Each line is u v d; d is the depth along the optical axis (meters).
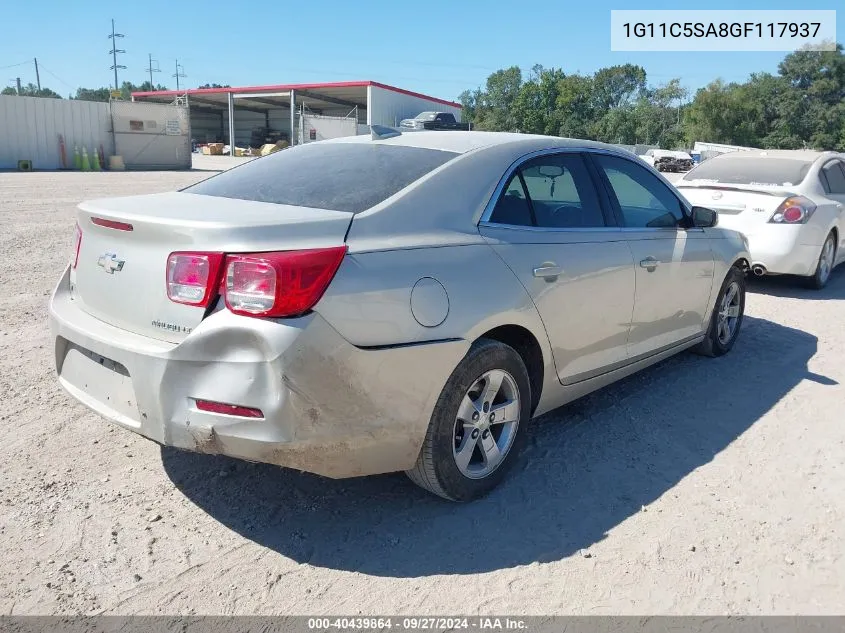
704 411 4.44
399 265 2.86
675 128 90.25
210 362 2.63
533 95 90.31
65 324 3.15
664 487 3.47
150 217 2.84
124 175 28.16
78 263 3.28
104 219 3.01
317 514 3.17
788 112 80.06
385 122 46.53
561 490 3.42
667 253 4.40
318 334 2.60
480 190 3.37
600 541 3.01
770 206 7.74
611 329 3.97
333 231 2.80
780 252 7.70
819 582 2.77
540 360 3.52
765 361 5.45
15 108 31.11
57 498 3.21
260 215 2.85
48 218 12.82
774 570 2.84
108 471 3.48
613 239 3.98
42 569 2.71
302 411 2.61
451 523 3.12
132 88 119.62
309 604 2.57
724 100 80.12
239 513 3.15
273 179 3.54
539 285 3.39
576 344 3.71
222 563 2.79
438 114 24.69
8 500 3.17
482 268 3.15
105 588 2.62
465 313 3.01
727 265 5.16
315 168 3.56
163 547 2.88
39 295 6.91
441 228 3.13
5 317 6.08
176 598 2.58
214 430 2.64
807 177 8.09
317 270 2.62
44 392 4.43
